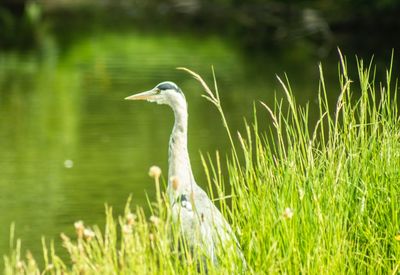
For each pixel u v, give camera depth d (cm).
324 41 4047
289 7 4506
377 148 708
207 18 5291
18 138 1905
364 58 3384
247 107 2291
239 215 668
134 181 1480
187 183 743
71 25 4900
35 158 1683
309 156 676
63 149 1775
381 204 661
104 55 3631
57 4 6081
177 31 4609
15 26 4822
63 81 2905
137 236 608
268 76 2986
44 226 1196
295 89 2625
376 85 2331
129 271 594
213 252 661
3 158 1688
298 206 648
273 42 4169
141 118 2178
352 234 656
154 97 769
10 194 1389
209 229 676
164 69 3197
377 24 4003
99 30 4625
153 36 4331
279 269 593
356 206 661
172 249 675
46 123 2105
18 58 3566
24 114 2241
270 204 653
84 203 1330
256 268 598
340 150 691
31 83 2858
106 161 1653
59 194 1386
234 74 3056
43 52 3756
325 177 663
